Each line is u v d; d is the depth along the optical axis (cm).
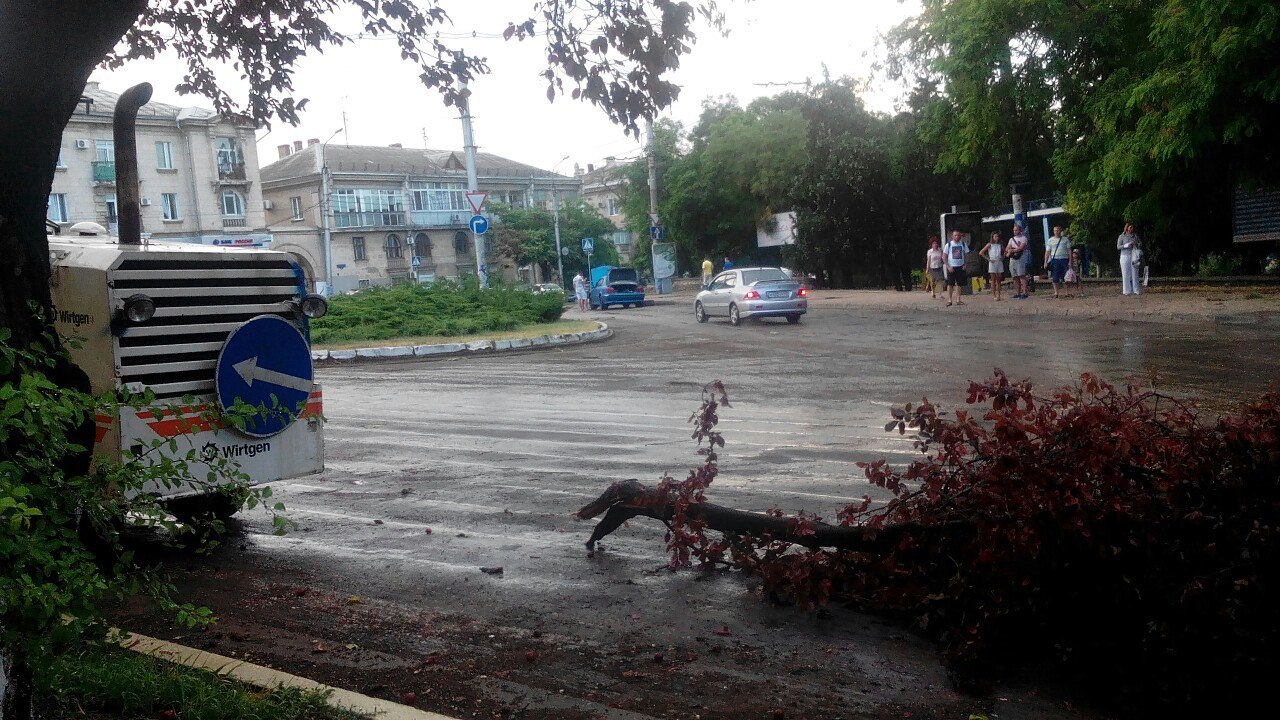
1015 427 439
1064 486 410
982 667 427
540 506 749
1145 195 2623
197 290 631
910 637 474
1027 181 3100
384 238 7569
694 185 5328
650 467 879
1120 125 2484
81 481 345
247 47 736
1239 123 2142
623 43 640
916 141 3953
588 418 1205
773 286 2636
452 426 1184
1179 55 2194
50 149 408
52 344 388
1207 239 2992
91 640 361
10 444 341
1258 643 376
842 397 1262
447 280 2941
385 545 656
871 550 495
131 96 656
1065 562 421
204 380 634
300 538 680
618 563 601
